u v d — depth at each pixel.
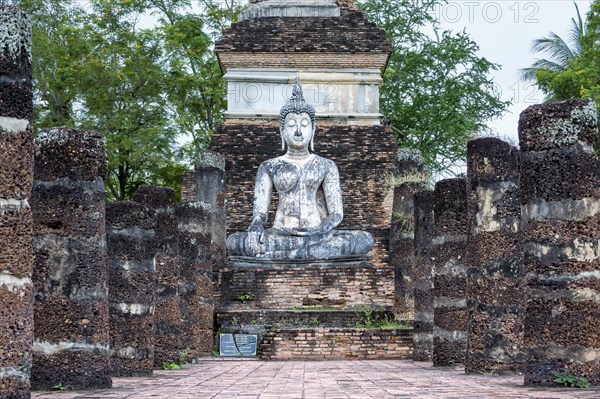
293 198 27.31
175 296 17.61
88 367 11.90
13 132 9.02
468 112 38.34
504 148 14.77
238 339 23.05
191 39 37.22
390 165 29.48
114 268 14.72
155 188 17.48
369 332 21.47
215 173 26.73
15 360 8.98
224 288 25.53
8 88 9.01
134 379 14.07
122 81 32.59
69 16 34.16
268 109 30.31
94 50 33.34
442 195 17.31
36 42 31.59
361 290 25.30
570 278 11.84
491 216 14.72
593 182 11.95
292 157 27.88
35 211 11.93
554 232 11.95
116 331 14.63
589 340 11.73
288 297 25.45
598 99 26.31
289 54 30.41
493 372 14.51
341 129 30.00
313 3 30.94
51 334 11.81
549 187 12.02
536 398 10.02
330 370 16.59
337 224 26.77
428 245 19.78
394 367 17.42
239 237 26.38
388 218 28.91
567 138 11.98
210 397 10.60
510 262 14.61
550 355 11.83
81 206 12.03
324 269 25.50
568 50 36.38
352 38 30.45
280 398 10.40
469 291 14.95
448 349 17.20
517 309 14.55
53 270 11.91
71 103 33.78
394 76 38.44
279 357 21.28
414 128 38.91
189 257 19.64
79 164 12.08
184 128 34.97
